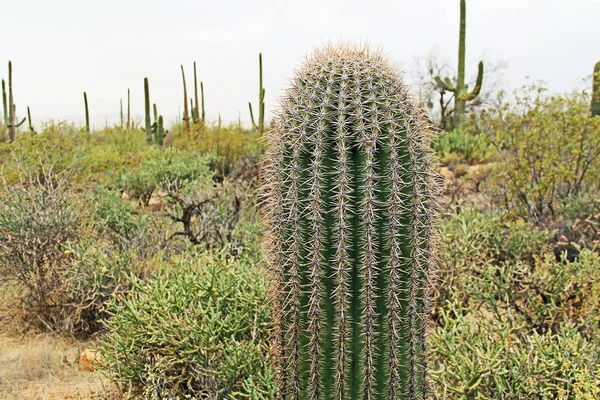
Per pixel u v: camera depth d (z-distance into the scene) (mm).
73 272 5824
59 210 6523
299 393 3000
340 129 2844
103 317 5883
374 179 2848
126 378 4289
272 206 3004
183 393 4137
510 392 3582
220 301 4484
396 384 2949
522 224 7133
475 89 15094
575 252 6609
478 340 3951
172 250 6840
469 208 6988
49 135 11047
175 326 4129
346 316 2875
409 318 2949
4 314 6051
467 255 5387
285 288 2990
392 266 2873
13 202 6402
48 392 4680
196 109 26688
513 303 5102
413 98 3000
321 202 2863
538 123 8680
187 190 9461
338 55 3027
